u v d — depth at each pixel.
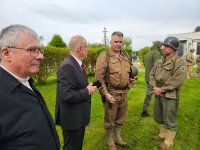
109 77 3.25
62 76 2.36
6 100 1.26
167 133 3.55
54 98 7.17
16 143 1.27
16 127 1.27
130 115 5.20
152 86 3.62
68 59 2.47
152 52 4.63
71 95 2.34
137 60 31.30
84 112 2.58
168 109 3.39
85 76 2.66
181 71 3.22
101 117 5.17
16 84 1.34
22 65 1.38
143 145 3.68
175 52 3.37
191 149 3.52
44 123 1.45
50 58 10.12
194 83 9.87
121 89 3.35
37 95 1.52
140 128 4.38
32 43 1.38
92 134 4.20
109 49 3.31
